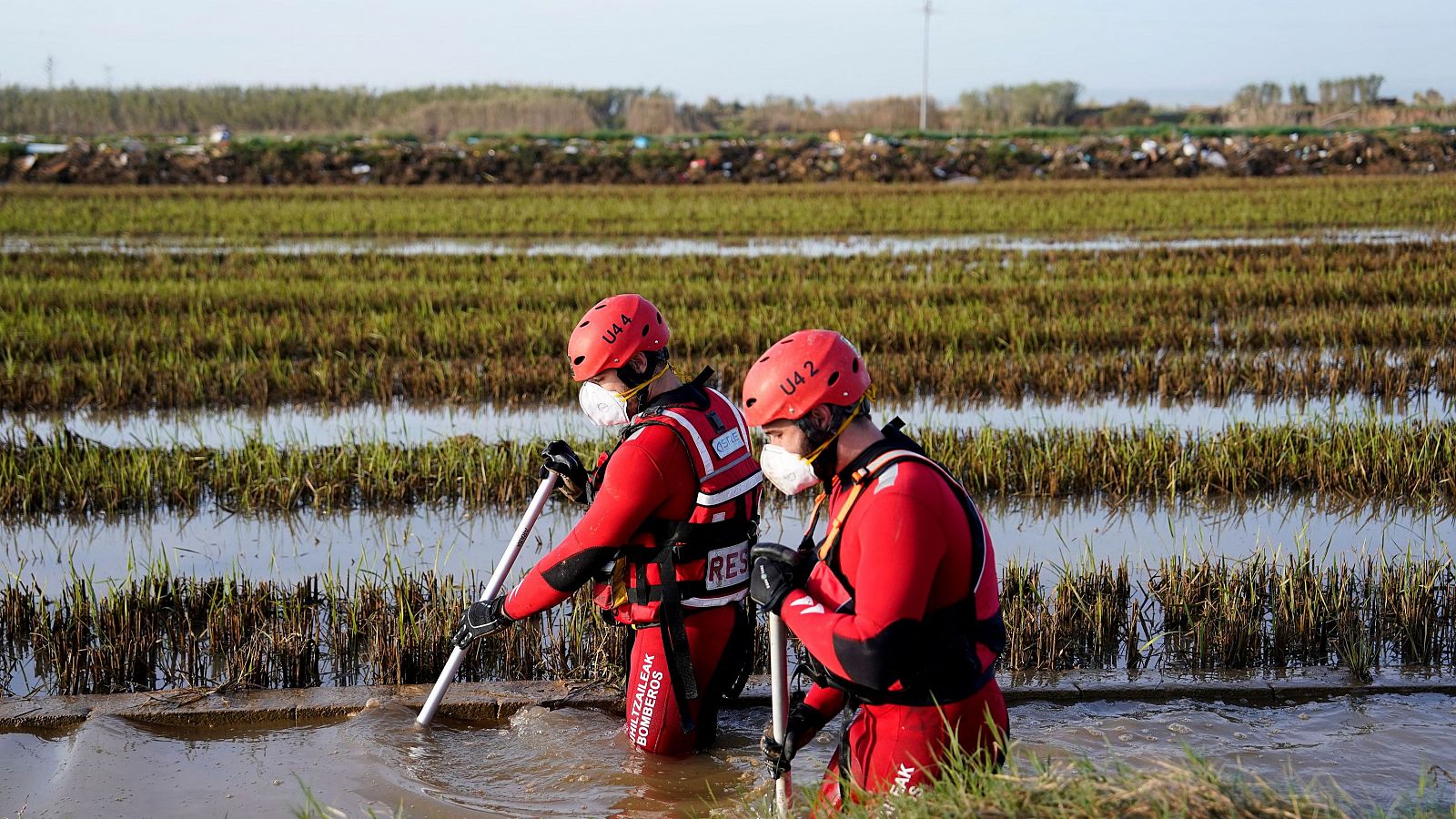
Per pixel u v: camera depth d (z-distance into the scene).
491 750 4.62
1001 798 3.02
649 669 4.28
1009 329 12.96
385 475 8.24
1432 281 15.38
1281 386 10.95
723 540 4.12
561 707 4.95
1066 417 10.18
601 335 4.03
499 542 7.29
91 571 6.75
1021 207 27.94
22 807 4.17
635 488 3.93
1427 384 10.87
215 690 5.09
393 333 12.88
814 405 3.05
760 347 12.69
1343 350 12.34
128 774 4.38
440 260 18.64
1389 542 7.09
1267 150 40.72
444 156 39.47
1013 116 82.81
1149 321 13.38
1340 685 5.05
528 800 4.20
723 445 4.09
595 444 8.55
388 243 22.80
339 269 17.75
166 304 14.69
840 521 3.08
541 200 30.72
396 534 7.47
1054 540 7.29
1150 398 10.88
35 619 5.76
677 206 29.03
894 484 2.94
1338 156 40.47
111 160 37.66
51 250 20.31
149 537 7.45
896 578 2.87
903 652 2.88
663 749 4.34
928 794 3.06
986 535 3.14
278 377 11.02
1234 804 3.05
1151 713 4.89
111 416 10.38
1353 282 15.50
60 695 5.10
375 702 4.98
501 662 5.45
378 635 5.42
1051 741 4.54
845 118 76.19
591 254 21.00
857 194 32.56
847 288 15.72
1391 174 39.50
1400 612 5.54
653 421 4.00
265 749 4.67
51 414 10.40
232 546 7.26
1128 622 5.86
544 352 12.52
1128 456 8.27
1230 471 8.20
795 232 24.39
